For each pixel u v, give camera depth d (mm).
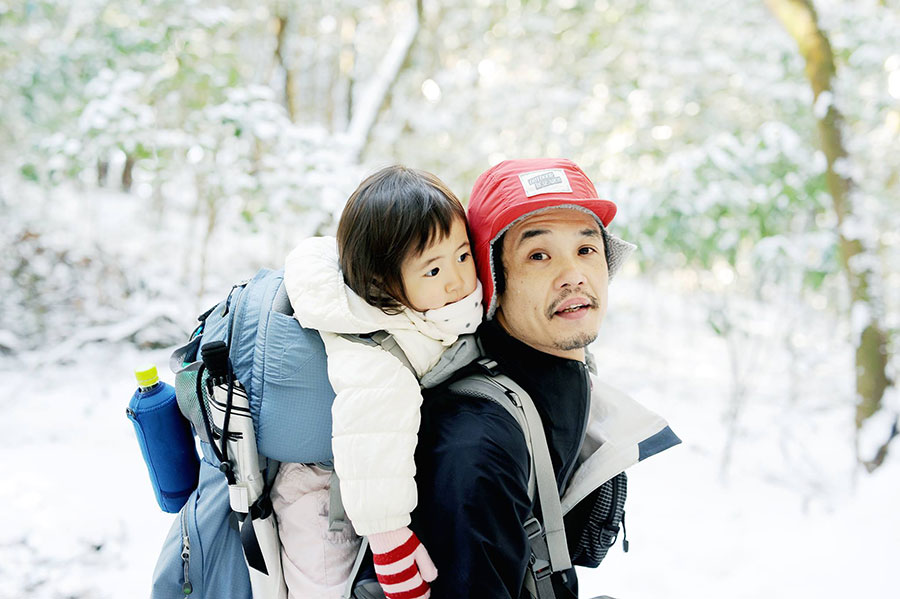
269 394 880
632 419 1099
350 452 832
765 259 3010
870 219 2955
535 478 939
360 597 885
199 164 3359
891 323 3320
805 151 3109
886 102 3938
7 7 3895
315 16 5578
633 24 4641
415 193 909
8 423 3416
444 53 5699
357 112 4258
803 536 2402
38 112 4223
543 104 4469
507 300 997
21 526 2348
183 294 4965
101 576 2227
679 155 3020
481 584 811
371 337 920
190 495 1059
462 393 946
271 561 919
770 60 4184
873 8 3955
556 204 942
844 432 3896
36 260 4938
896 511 2090
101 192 7500
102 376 4160
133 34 3434
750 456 3592
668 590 2311
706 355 5520
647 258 3295
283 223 3584
